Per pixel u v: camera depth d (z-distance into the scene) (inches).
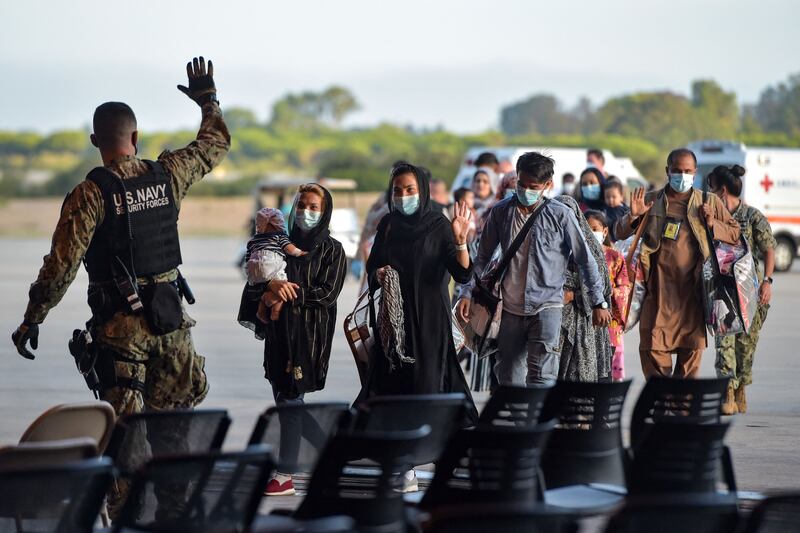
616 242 1103.0
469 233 1205.7
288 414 539.8
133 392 650.8
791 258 3011.8
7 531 417.7
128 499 453.1
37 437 498.9
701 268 954.1
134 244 650.2
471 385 1088.2
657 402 587.2
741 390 1075.3
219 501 462.0
